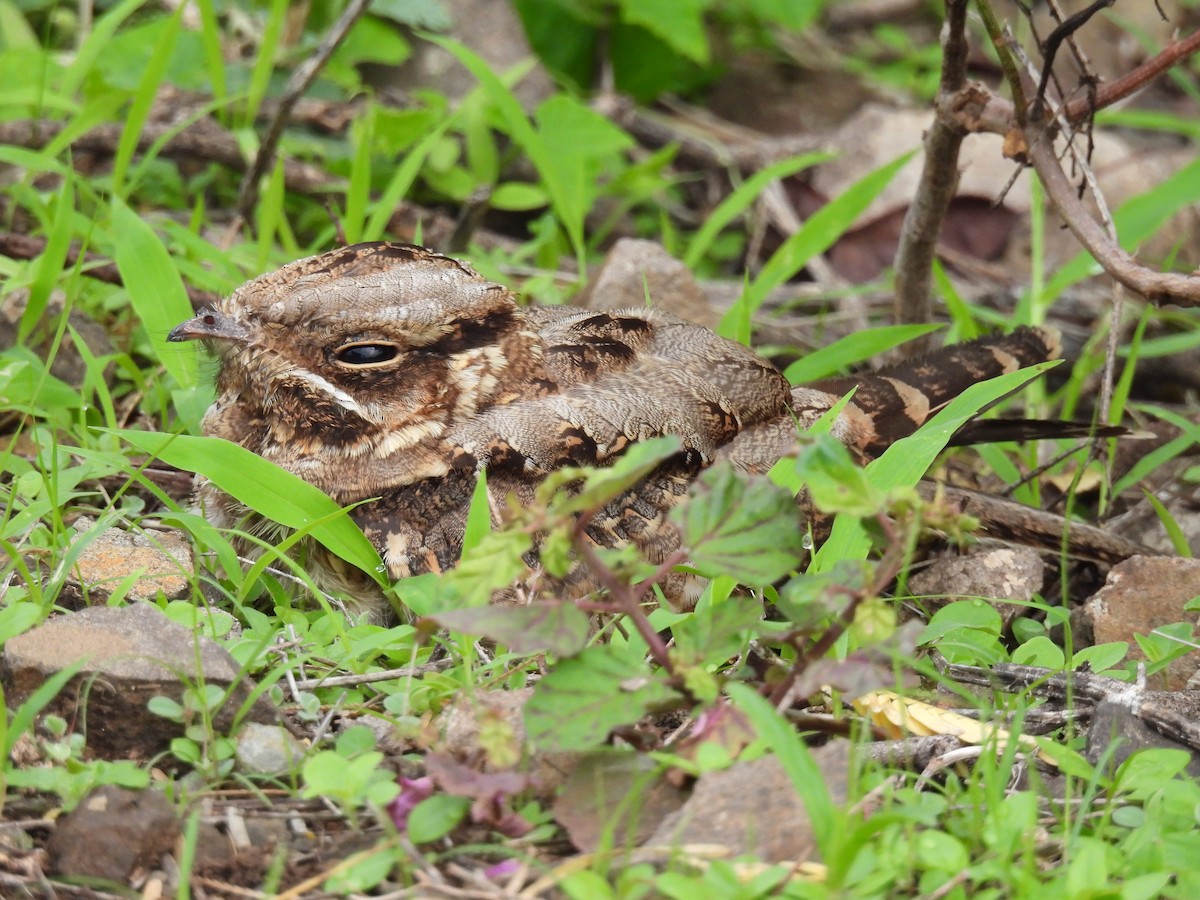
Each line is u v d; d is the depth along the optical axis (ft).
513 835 17.89
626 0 43.70
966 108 28.50
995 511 28.19
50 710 19.45
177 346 28.68
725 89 49.96
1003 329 38.96
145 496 27.91
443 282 24.67
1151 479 33.24
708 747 17.70
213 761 19.06
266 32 35.91
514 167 43.06
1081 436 28.66
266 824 18.34
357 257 24.98
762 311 39.09
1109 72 48.85
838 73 50.55
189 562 24.40
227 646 21.90
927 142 29.84
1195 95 41.98
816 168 44.14
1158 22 49.39
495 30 44.78
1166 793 18.99
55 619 20.40
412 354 24.52
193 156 37.81
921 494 28.02
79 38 40.98
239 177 39.68
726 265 43.93
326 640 22.50
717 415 26.25
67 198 29.53
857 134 44.21
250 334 24.52
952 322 37.96
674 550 25.13
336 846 17.92
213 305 25.44
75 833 17.22
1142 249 41.86
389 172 39.42
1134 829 18.76
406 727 19.62
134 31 39.81
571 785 17.72
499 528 24.41
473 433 24.62
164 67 33.35
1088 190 42.04
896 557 17.58
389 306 24.14
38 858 17.43
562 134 38.88
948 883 16.79
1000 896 17.12
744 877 16.40
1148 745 20.59
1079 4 49.24
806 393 28.76
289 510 23.49
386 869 16.98
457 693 20.31
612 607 18.31
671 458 25.45
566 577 24.12
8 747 17.99
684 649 18.06
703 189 45.80
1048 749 19.56
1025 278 41.86
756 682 20.07
